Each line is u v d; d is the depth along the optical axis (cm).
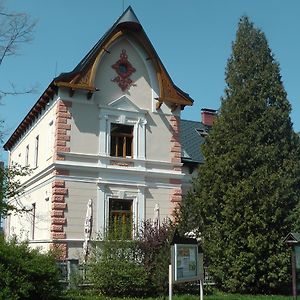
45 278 1341
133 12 2464
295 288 1440
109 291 1669
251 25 2145
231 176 1916
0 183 2064
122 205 2383
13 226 3203
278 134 1984
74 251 2208
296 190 1928
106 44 2417
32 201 2656
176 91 2561
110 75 2444
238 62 2098
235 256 1822
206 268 1897
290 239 1493
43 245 2292
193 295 1684
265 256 1803
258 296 1688
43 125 2605
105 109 2397
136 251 1748
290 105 2061
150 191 2438
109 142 2384
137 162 2423
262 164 1916
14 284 1252
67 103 2323
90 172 2314
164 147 2511
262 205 1825
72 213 2242
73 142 2303
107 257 1709
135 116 2467
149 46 2517
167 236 1758
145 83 2531
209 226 1914
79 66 2462
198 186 2000
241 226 1814
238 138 1952
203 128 3434
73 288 1703
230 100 2044
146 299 1597
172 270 1234
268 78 2055
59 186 2242
